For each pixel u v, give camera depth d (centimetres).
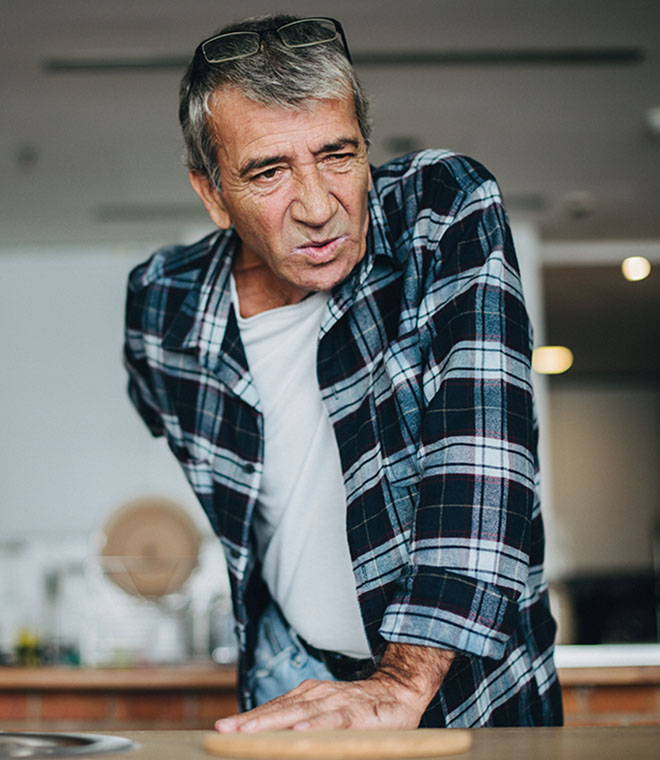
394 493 102
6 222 494
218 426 120
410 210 109
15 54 343
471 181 105
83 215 488
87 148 416
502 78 366
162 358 124
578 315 685
